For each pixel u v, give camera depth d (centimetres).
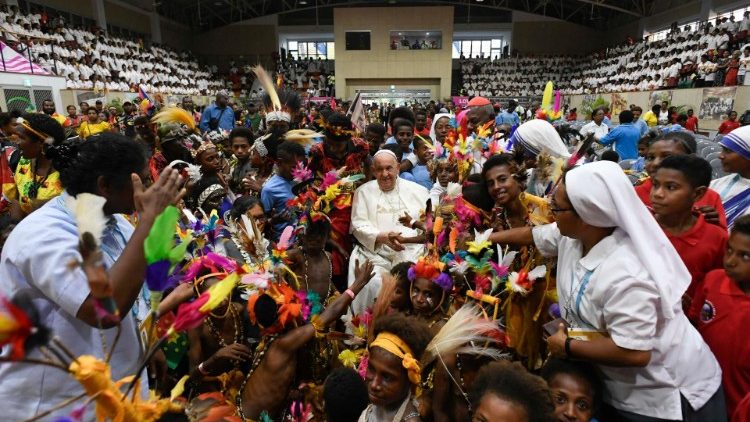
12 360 81
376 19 2552
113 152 133
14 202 312
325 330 217
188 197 339
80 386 136
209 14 2873
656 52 2027
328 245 331
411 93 2647
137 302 158
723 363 171
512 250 238
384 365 157
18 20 1410
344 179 305
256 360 194
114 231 152
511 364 140
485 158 355
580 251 163
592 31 2872
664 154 255
